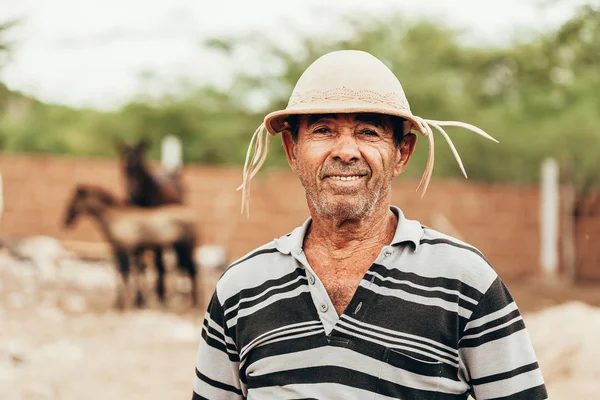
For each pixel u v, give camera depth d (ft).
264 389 6.72
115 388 22.76
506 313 6.60
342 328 6.57
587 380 23.44
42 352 27.14
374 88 6.82
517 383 6.53
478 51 60.95
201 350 7.50
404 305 6.55
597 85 62.59
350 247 6.99
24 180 51.80
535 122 64.34
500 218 55.26
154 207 39.06
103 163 52.19
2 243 46.11
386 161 6.91
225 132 73.97
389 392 6.40
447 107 65.21
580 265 56.13
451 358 6.48
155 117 76.59
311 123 6.93
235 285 7.18
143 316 35.12
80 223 51.90
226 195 53.01
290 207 53.47
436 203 54.75
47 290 40.11
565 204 55.72
